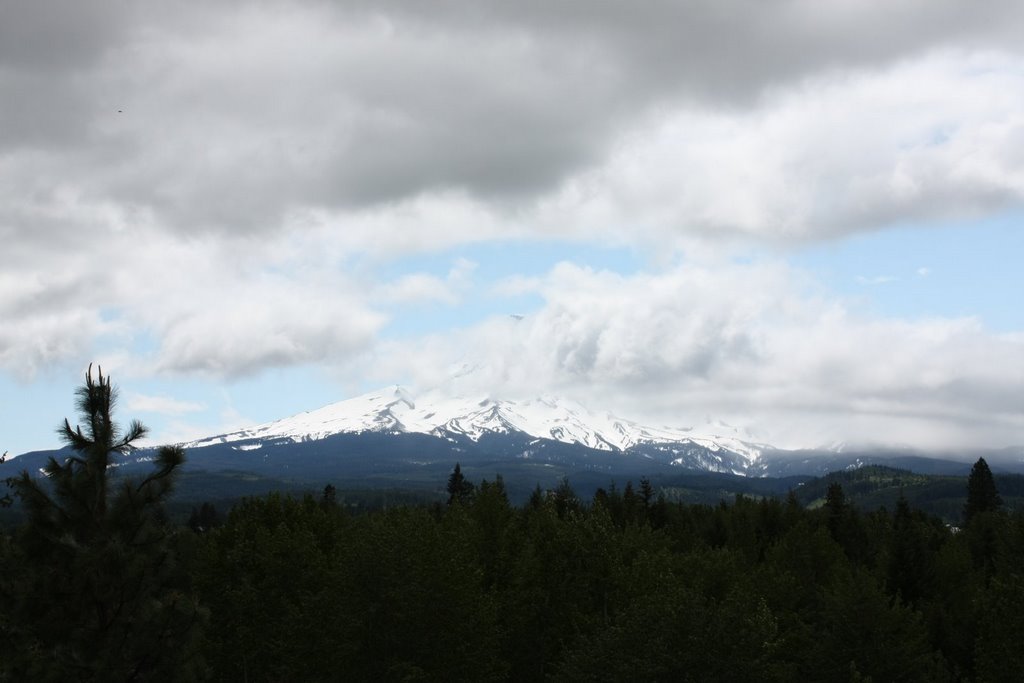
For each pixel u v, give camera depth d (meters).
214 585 58.50
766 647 41.78
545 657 55.91
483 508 73.00
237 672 56.12
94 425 25.53
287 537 61.41
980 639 48.00
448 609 47.84
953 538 110.81
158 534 25.47
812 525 126.19
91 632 23.77
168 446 26.45
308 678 49.53
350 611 46.59
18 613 23.55
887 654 53.31
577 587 56.88
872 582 56.09
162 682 24.08
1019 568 73.75
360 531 57.78
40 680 22.28
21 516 24.53
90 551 23.78
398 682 44.47
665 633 41.97
